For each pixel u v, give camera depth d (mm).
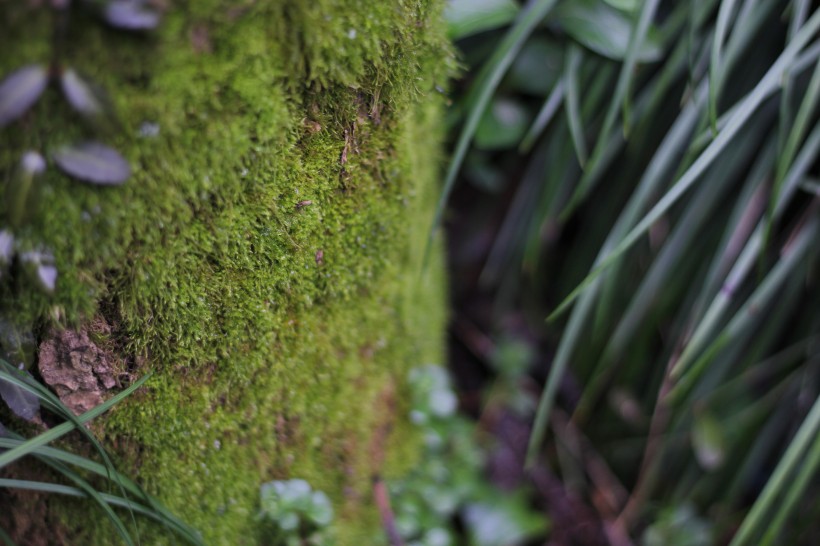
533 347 879
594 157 640
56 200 485
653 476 777
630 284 760
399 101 549
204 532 581
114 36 466
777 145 677
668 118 716
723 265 680
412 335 668
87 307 510
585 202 822
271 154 519
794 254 666
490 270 846
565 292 825
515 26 637
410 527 655
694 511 785
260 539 599
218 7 479
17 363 516
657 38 639
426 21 548
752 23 654
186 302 526
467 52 698
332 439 618
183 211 508
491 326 896
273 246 537
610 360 742
